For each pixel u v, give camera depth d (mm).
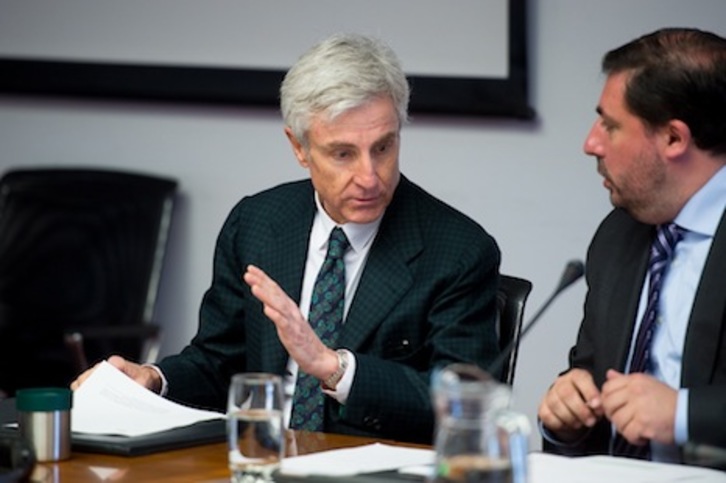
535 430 6703
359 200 4266
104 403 4066
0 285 7246
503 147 6727
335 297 4414
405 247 4418
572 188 6605
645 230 4078
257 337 4539
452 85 6715
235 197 7340
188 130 7422
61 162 7680
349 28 6941
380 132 4223
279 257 4574
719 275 3785
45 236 7234
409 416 4129
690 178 3863
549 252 6664
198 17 7266
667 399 3535
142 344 7086
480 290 4375
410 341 4344
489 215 6773
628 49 3896
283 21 7098
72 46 7516
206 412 4055
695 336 3785
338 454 3436
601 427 3992
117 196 7207
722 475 3217
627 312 4020
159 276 7086
